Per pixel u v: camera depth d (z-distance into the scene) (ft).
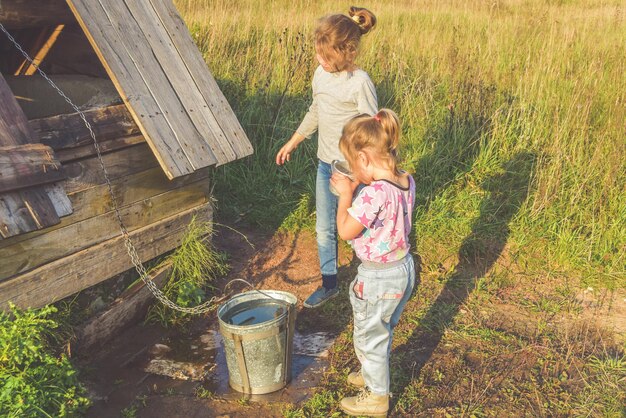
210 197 16.84
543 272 16.37
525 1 42.68
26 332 10.31
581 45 30.09
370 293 9.92
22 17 13.88
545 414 11.16
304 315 14.58
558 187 18.37
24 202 10.77
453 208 18.60
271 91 23.68
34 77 15.90
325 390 11.85
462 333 13.67
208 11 34.24
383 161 9.57
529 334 13.76
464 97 22.77
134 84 13.01
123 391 11.85
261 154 21.26
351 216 9.48
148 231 14.08
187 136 13.55
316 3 40.65
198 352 13.17
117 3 13.66
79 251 12.53
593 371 12.35
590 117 21.70
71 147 11.98
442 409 11.27
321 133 13.28
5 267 11.13
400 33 33.50
